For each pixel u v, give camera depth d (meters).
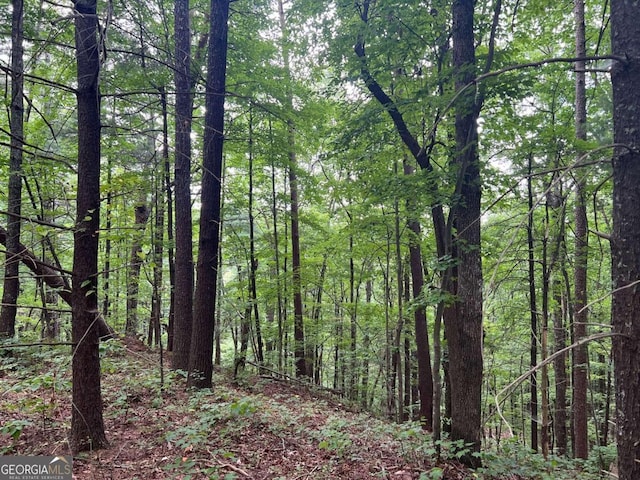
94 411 4.52
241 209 13.88
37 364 7.31
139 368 8.21
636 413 2.76
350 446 5.59
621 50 2.91
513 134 7.57
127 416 5.69
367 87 7.50
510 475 5.51
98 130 4.38
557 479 5.71
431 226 11.23
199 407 6.24
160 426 5.36
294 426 6.36
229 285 13.72
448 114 6.94
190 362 7.63
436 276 6.93
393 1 6.50
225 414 5.82
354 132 7.40
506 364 13.85
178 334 8.87
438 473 4.43
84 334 4.30
